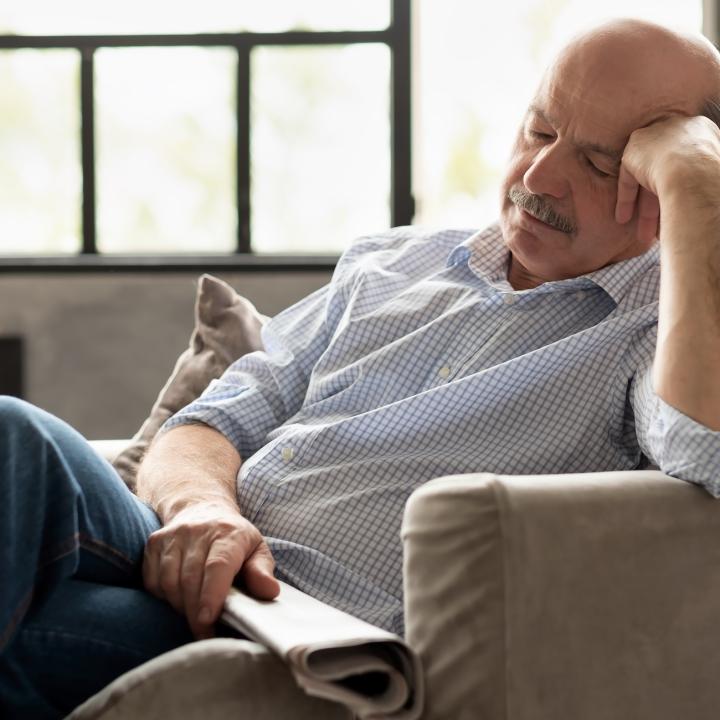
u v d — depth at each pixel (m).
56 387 4.92
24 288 4.92
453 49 5.20
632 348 1.61
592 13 5.12
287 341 1.89
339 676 1.08
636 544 1.17
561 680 1.14
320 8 4.96
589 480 1.20
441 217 5.34
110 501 1.29
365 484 1.61
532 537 1.13
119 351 4.93
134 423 4.94
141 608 1.25
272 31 4.96
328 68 4.97
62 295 4.92
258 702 1.13
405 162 4.93
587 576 1.15
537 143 1.73
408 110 4.91
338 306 1.87
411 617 1.18
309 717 1.15
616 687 1.16
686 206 1.42
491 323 1.70
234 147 5.02
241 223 5.02
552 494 1.15
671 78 1.66
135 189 5.05
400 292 1.84
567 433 1.60
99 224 5.06
